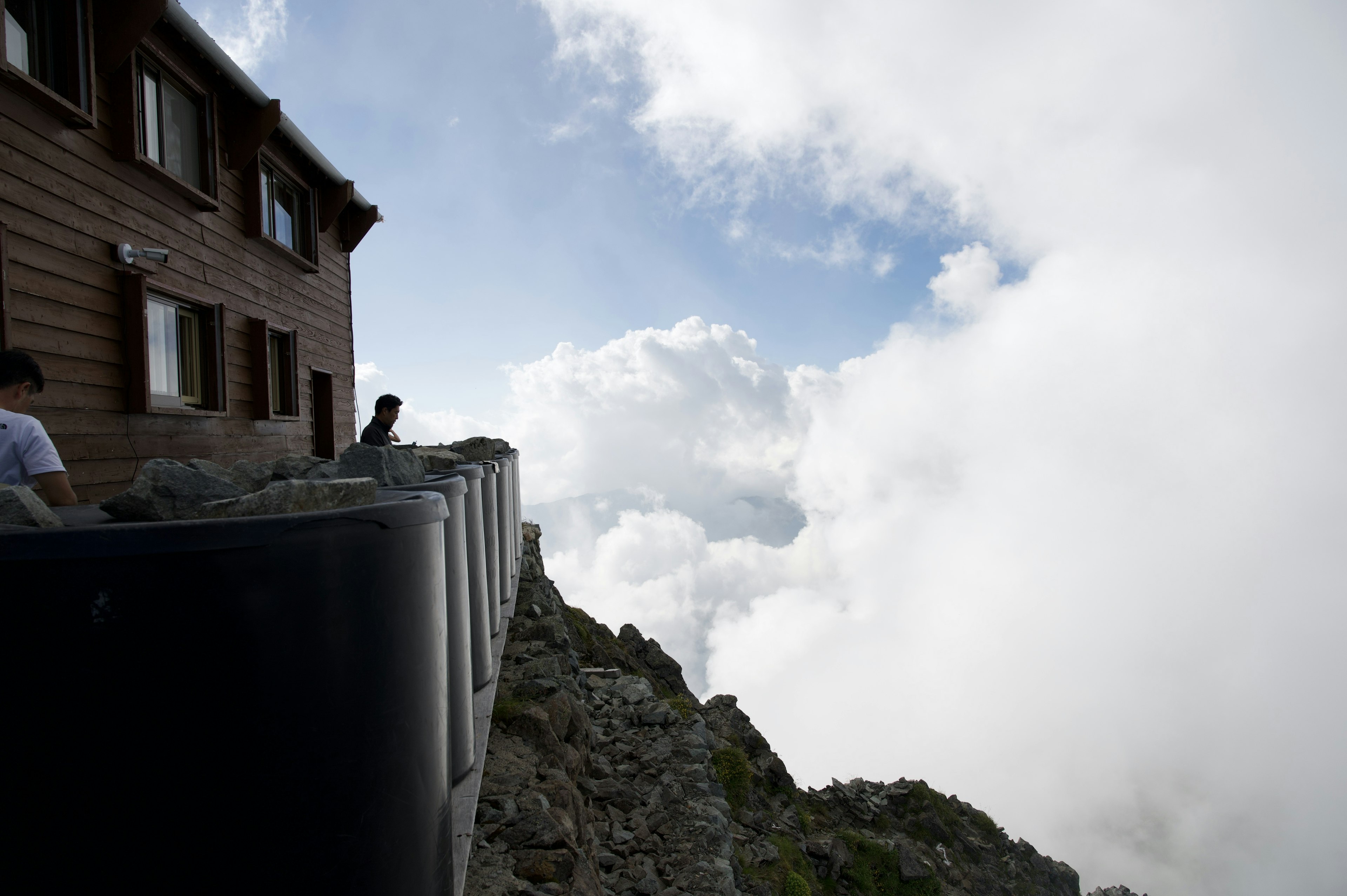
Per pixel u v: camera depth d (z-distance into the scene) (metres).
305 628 1.04
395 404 6.66
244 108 9.81
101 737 0.91
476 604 3.22
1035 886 19.95
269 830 1.00
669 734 6.14
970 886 17.00
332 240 13.90
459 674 2.41
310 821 1.04
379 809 1.14
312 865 1.04
